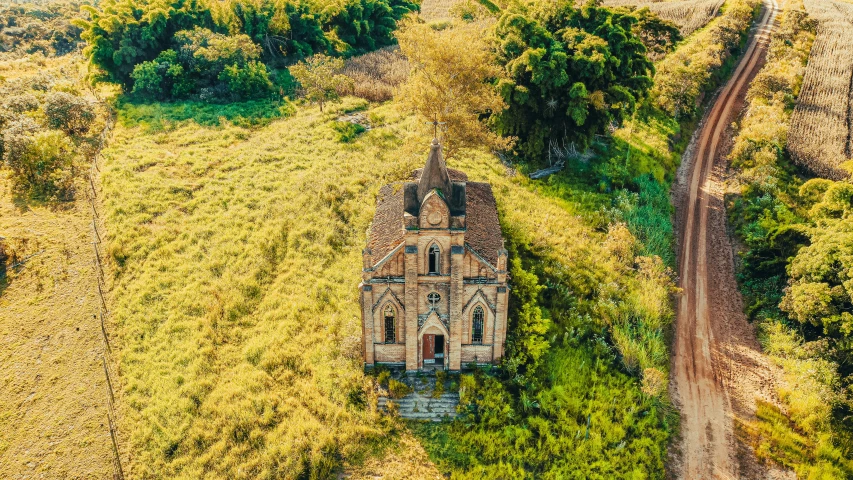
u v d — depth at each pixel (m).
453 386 42.16
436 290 40.75
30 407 41.22
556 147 72.00
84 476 37.31
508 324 46.22
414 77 65.12
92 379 43.16
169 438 39.06
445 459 38.66
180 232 56.91
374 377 43.00
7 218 56.84
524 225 58.59
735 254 61.12
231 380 43.19
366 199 61.81
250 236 56.81
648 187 68.00
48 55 112.06
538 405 41.75
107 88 86.25
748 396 45.56
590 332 48.44
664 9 125.75
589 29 71.62
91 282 50.97
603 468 38.53
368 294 40.75
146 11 87.38
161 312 48.44
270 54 95.69
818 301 46.12
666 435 41.81
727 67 100.00
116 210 58.28
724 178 73.94
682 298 55.53
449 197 38.81
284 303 49.62
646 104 85.25
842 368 45.53
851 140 75.44
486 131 64.12
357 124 77.38
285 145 72.69
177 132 74.12
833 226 51.31
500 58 68.62
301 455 37.78
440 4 133.25
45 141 61.91
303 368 43.91
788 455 40.81
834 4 123.25
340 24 104.94
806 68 94.38
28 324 46.97
